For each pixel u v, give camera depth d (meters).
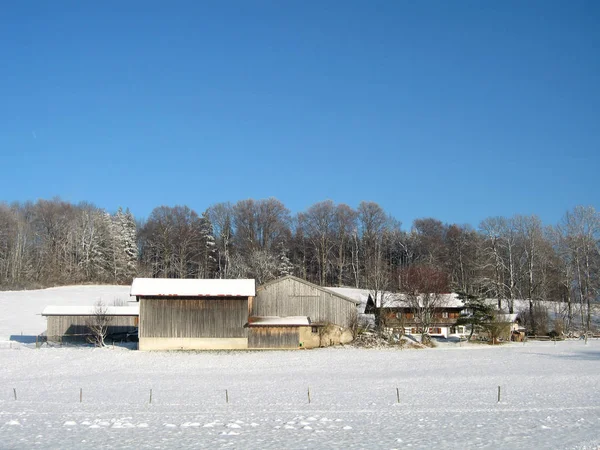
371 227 125.75
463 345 71.25
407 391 39.12
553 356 60.44
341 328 69.06
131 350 63.16
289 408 32.84
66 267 120.06
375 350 65.25
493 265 87.50
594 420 29.00
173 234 126.81
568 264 85.44
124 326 71.31
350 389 40.06
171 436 25.50
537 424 28.08
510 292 87.50
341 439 25.00
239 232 125.31
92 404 34.22
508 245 89.12
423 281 78.81
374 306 81.88
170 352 61.78
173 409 32.53
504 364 54.34
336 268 128.12
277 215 127.38
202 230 125.88
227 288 65.44
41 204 128.50
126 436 25.50
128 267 125.44
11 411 31.75
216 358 57.88
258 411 31.81
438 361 56.78
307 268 129.88
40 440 24.77
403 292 79.19
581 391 38.81
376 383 42.91
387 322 74.50
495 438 25.19
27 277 114.56
